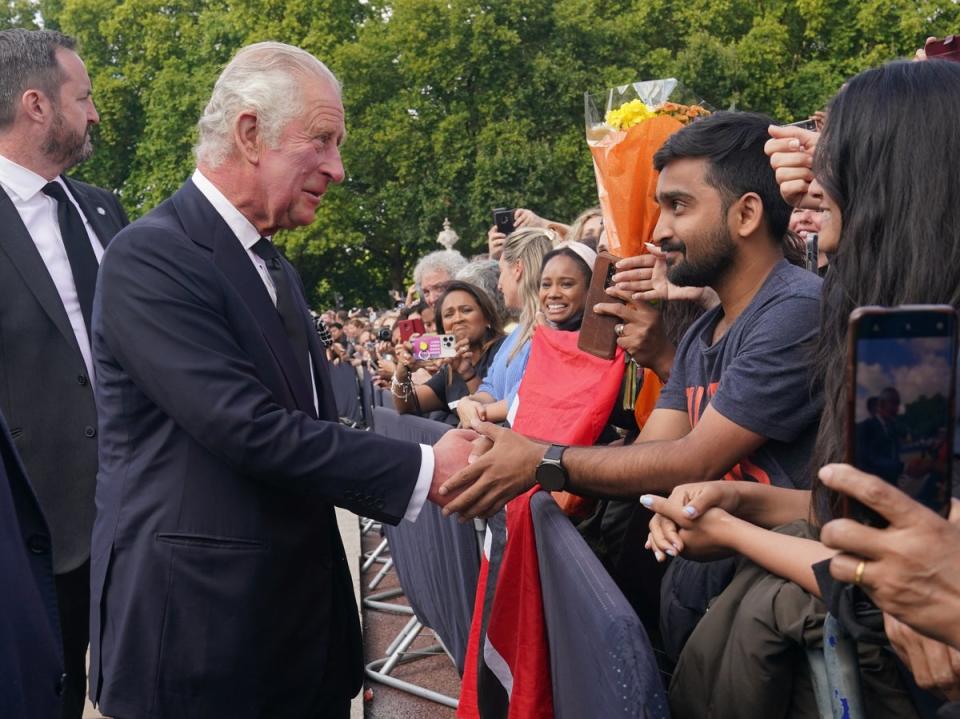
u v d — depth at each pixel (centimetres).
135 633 230
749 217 217
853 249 149
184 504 232
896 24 3183
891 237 143
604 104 295
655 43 3303
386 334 780
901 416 104
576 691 192
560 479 221
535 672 242
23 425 333
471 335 525
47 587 204
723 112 226
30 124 346
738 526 169
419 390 554
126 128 3703
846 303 155
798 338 200
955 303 139
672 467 205
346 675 263
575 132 2995
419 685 451
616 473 213
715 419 203
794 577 157
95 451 341
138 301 229
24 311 338
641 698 142
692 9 3250
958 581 101
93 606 243
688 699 172
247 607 231
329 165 253
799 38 3325
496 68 3106
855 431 104
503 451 227
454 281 532
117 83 3594
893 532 102
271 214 251
